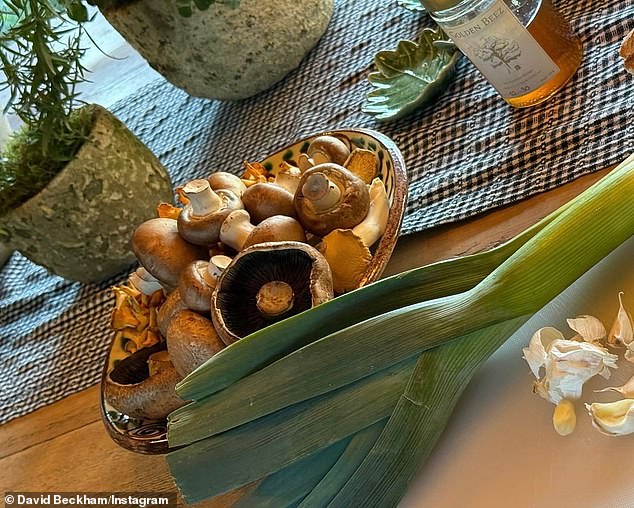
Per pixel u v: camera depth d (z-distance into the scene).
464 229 0.71
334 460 0.61
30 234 0.88
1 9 0.89
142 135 1.12
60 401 0.87
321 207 0.68
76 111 0.91
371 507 0.58
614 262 0.59
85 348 0.91
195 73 0.96
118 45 1.35
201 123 1.07
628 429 0.53
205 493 0.61
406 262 0.73
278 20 0.94
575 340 0.57
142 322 0.77
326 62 0.98
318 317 0.60
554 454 0.56
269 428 0.60
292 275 0.65
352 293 0.60
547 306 0.60
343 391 0.59
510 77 0.71
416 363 0.58
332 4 1.02
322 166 0.70
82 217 0.88
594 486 0.53
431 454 0.60
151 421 0.71
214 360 0.60
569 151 0.69
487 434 0.59
